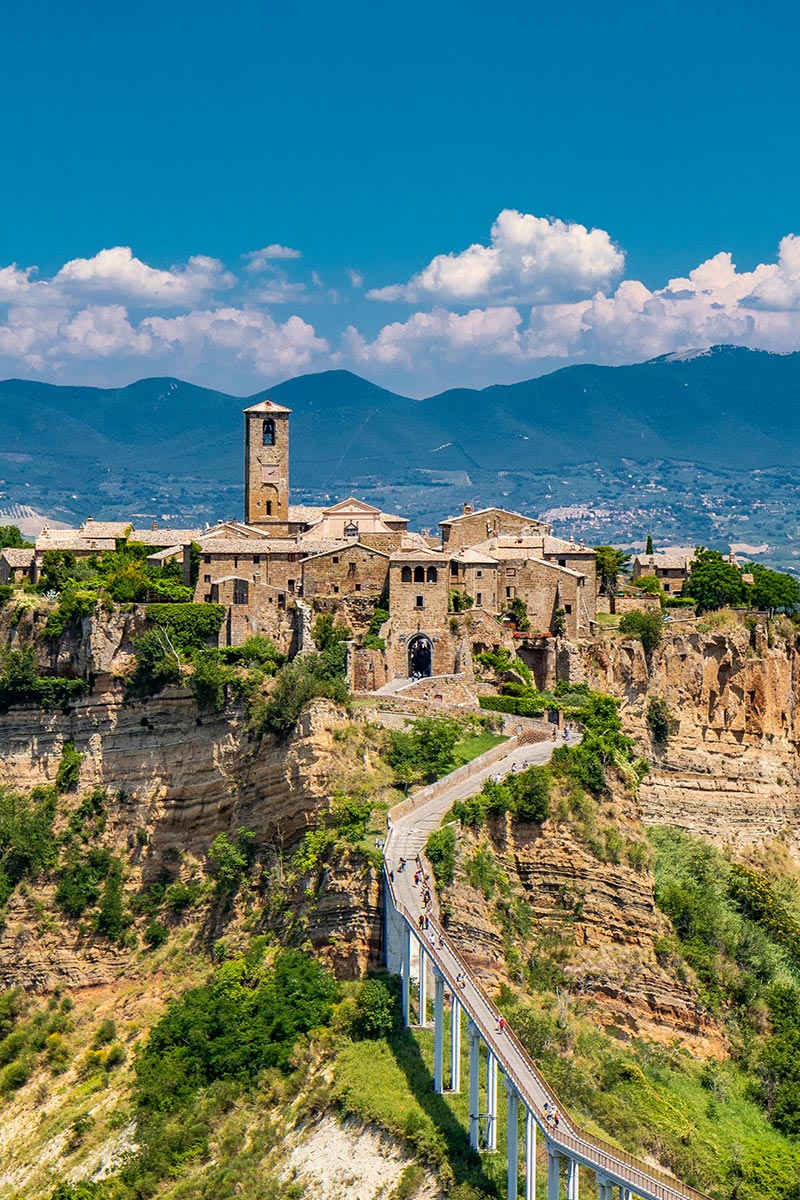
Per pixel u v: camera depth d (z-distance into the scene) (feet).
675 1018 604.49
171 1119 544.62
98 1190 519.19
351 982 543.80
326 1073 512.63
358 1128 481.87
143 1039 608.60
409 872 549.13
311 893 575.79
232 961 596.29
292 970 558.15
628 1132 516.73
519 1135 458.50
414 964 524.11
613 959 603.67
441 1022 482.69
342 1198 463.01
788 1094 587.68
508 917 587.27
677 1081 577.02
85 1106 583.99
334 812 592.60
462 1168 456.86
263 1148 501.56
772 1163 538.47
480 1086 487.61
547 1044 537.65
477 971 550.77
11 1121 599.16
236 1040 556.51
